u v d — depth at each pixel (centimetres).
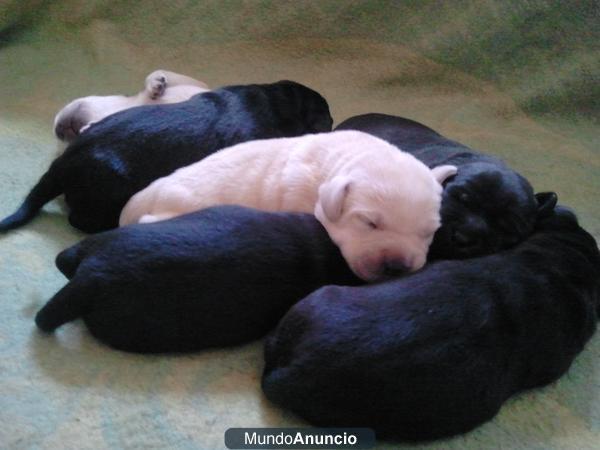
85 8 67
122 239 32
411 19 65
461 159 42
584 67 61
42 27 67
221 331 32
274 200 39
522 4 62
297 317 30
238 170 40
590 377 35
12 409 30
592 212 50
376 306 30
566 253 35
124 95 60
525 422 32
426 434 29
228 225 33
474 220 36
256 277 32
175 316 31
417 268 34
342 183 35
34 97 58
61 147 50
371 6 65
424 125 55
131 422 30
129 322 31
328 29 66
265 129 46
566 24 61
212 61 66
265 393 31
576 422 32
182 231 32
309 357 29
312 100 51
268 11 66
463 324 29
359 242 35
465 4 64
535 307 31
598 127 61
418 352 28
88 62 64
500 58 63
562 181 54
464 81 65
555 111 62
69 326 34
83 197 40
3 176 46
